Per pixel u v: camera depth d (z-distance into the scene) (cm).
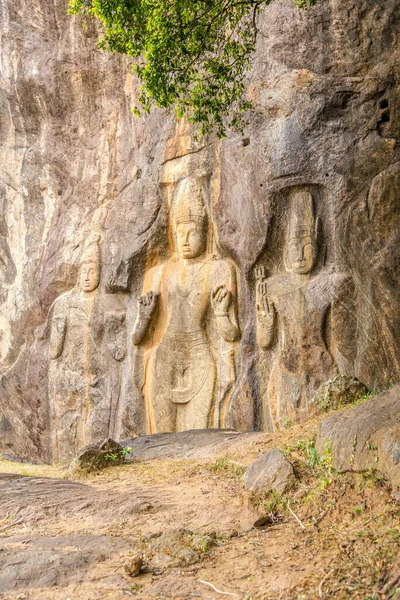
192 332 1288
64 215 1537
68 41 1519
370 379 1058
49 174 1582
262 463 628
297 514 555
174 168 1312
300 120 1131
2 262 1706
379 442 538
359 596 402
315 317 1117
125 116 1441
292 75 1146
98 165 1480
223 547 514
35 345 1551
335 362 1104
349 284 1099
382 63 1105
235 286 1250
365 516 508
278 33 1166
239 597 428
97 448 865
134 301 1390
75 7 912
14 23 1597
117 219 1412
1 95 1645
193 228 1291
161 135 1330
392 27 1109
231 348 1247
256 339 1199
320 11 1138
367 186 1095
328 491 559
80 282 1474
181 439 1025
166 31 852
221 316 1245
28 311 1582
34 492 709
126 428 1347
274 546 502
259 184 1172
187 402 1277
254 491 594
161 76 871
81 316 1455
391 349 1040
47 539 557
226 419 1219
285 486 585
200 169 1284
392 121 1092
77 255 1486
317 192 1140
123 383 1375
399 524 471
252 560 479
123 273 1382
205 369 1268
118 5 838
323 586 420
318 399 920
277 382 1151
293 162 1132
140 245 1353
